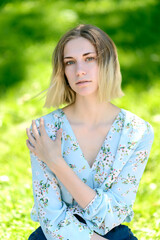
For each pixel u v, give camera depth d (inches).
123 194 77.0
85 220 74.7
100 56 76.1
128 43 221.9
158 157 143.5
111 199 74.8
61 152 77.6
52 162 74.1
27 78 203.3
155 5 251.8
